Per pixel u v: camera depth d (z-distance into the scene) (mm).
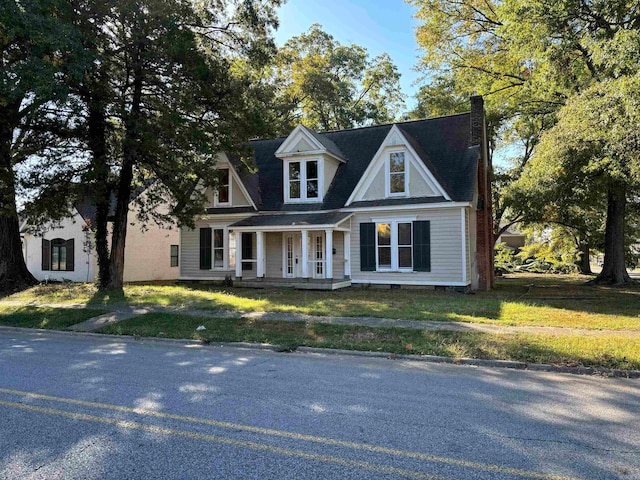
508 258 42750
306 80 35062
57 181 15891
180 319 11367
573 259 36625
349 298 14727
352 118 39625
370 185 18547
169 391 5742
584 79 16625
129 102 15406
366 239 18516
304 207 19797
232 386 5969
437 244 17312
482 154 19078
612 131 11164
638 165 11773
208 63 15680
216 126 16156
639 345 7684
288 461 3701
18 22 10914
